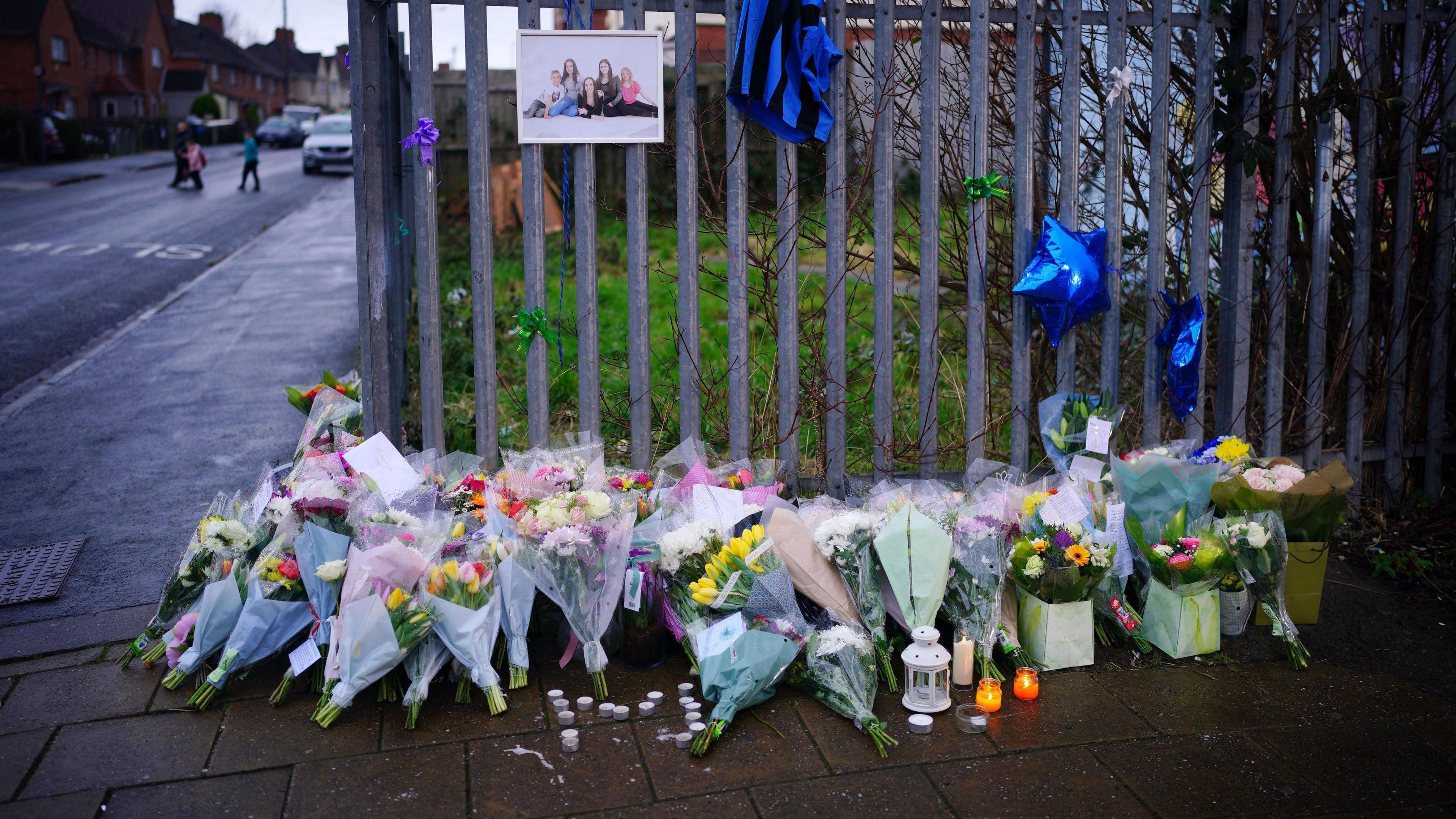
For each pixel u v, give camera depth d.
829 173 4.09
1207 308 4.97
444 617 3.17
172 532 4.67
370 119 3.81
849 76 4.36
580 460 3.76
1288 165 4.45
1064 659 3.45
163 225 17.75
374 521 3.32
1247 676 3.41
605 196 4.29
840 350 4.17
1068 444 4.24
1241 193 4.37
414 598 3.18
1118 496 3.81
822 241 4.42
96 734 3.01
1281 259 4.52
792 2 3.86
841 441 4.22
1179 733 3.04
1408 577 4.19
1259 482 3.81
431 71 3.79
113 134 36.88
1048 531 3.46
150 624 3.47
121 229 17.02
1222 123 4.41
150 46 58.56
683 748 2.96
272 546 3.36
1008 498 3.69
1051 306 4.12
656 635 3.47
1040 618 3.44
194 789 2.75
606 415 4.70
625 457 4.74
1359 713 3.16
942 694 3.19
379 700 3.20
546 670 3.44
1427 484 4.84
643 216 4.03
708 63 9.41
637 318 4.08
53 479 5.40
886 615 3.47
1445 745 2.98
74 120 33.69
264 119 73.12
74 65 49.72
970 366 4.29
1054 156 4.71
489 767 2.86
